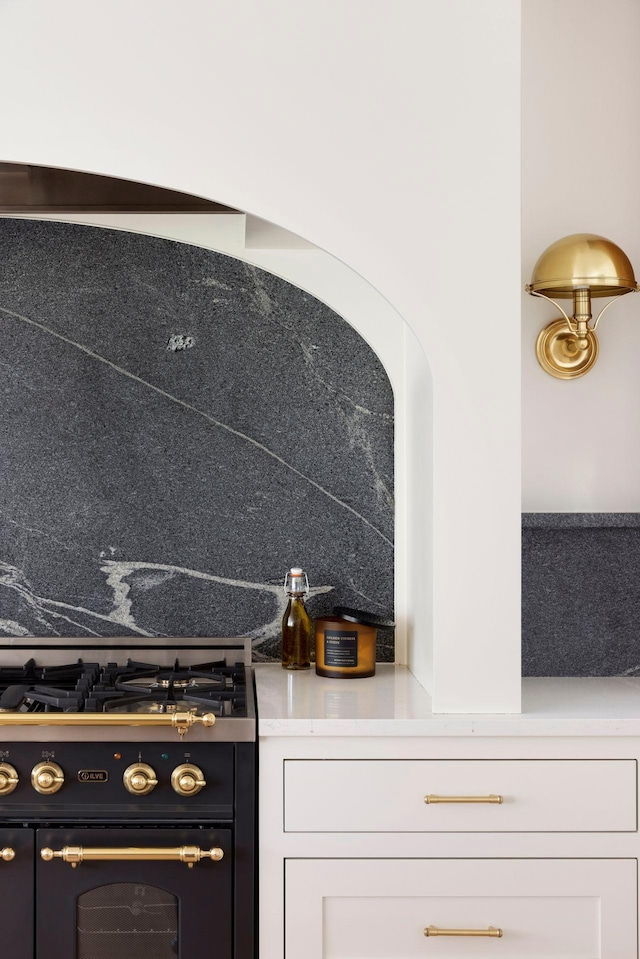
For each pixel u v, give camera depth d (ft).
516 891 5.73
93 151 5.83
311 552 7.61
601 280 6.66
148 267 7.54
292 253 7.50
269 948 5.69
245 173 5.89
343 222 5.92
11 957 5.60
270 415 7.60
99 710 5.76
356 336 7.63
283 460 7.61
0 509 7.48
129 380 7.55
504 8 5.96
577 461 7.42
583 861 5.75
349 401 7.63
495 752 5.75
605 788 5.76
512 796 5.74
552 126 7.39
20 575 7.50
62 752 5.65
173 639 7.39
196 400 7.57
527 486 7.41
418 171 5.94
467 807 5.73
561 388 7.42
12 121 5.80
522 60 7.38
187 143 5.87
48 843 5.61
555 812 5.75
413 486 7.07
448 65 5.95
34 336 7.49
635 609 7.41
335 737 5.72
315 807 5.71
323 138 5.91
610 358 7.42
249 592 7.59
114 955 5.66
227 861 5.67
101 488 7.53
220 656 7.39
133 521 7.54
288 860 5.70
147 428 7.55
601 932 5.74
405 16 5.94
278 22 5.90
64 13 5.82
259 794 5.71
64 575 7.51
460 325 5.94
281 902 5.70
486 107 5.95
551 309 7.41
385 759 5.73
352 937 5.73
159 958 5.68
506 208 5.95
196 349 7.57
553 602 7.39
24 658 7.30
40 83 5.81
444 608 5.92
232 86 5.88
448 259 5.94
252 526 7.60
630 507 7.43
